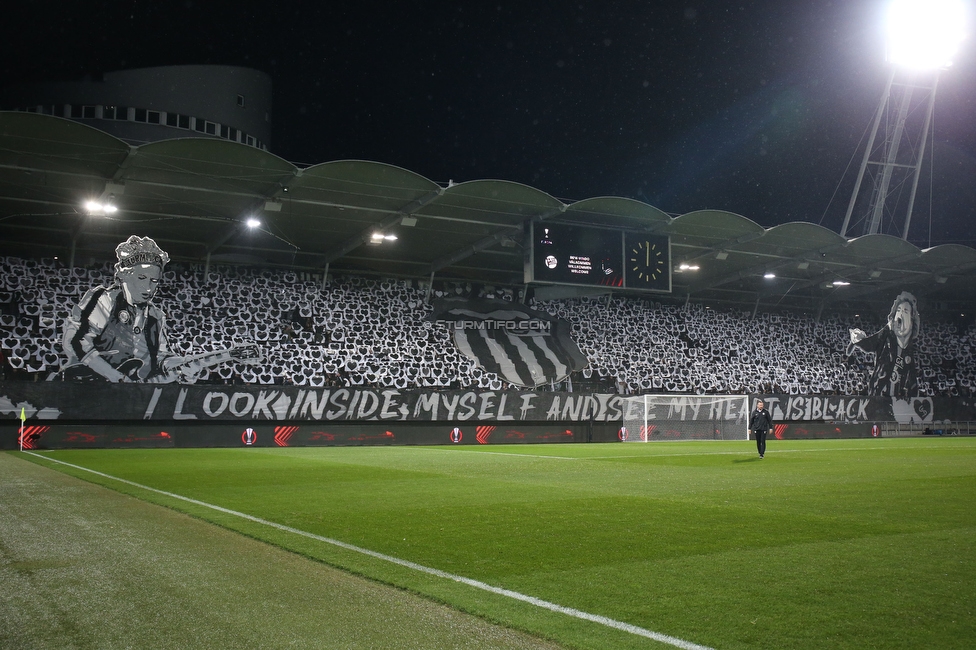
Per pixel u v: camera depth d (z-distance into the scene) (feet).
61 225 97.71
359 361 115.85
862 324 151.53
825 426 131.75
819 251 117.91
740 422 122.93
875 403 139.64
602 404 117.19
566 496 35.94
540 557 21.36
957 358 154.71
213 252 111.04
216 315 110.11
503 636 14.30
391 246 110.42
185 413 96.17
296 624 15.02
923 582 18.13
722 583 18.16
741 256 119.96
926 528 25.93
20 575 19.27
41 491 39.09
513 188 88.28
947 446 88.53
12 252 102.53
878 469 51.42
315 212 94.58
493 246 109.09
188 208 92.12
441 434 107.86
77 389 91.66
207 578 18.94
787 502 33.17
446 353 120.67
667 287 102.12
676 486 40.45
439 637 14.23
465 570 19.74
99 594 17.33
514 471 51.13
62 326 100.63
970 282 142.51
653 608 16.05
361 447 95.76
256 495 37.04
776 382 140.77
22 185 83.66
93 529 26.66
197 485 42.11
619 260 100.01
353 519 28.76
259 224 95.61
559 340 129.39
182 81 128.06
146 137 124.26
